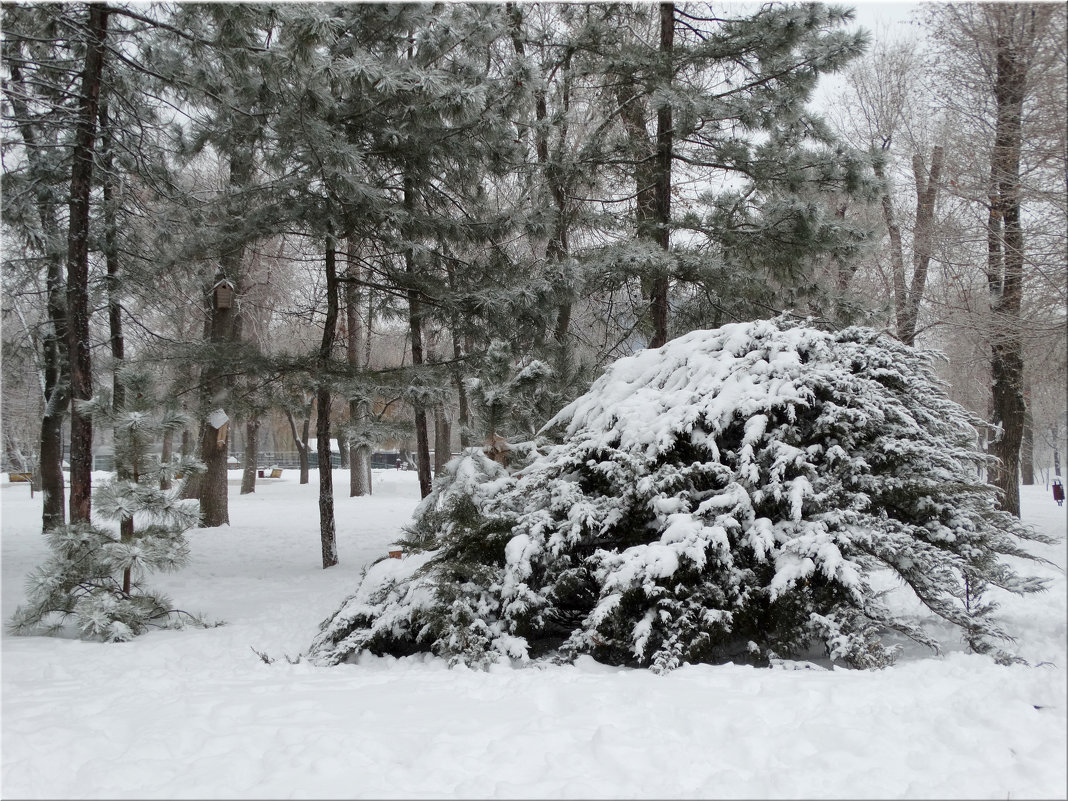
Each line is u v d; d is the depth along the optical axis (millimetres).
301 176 11172
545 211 12055
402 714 3756
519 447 7285
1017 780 2643
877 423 6156
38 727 3721
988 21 12875
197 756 3230
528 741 3207
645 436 6414
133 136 10508
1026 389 15914
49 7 9555
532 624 6070
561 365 9148
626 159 13391
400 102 10555
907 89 18984
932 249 16906
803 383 6230
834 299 12992
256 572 11875
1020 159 13070
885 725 3283
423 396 11297
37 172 11500
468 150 11555
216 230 11461
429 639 6355
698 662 5398
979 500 6035
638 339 15312
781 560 5523
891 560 5648
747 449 5996
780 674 4699
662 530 6105
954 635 6246
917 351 6805
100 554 7523
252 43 9164
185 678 5246
